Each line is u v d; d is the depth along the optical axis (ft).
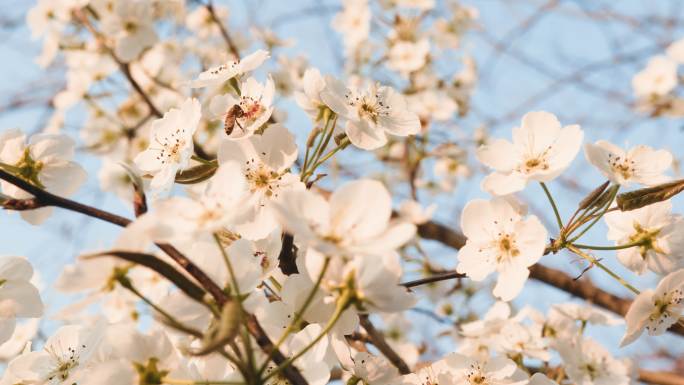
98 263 1.47
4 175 1.53
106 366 1.52
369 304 1.48
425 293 2.57
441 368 1.76
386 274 1.48
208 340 1.38
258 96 1.76
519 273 1.71
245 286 1.51
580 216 1.70
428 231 2.81
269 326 1.62
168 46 3.32
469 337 2.05
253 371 1.44
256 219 1.67
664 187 1.67
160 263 1.44
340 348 1.66
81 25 3.10
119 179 3.06
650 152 1.73
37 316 1.68
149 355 1.53
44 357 1.66
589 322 2.05
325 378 1.58
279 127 1.71
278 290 1.72
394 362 1.94
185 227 1.46
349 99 1.77
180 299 1.51
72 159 1.77
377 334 1.94
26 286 1.68
